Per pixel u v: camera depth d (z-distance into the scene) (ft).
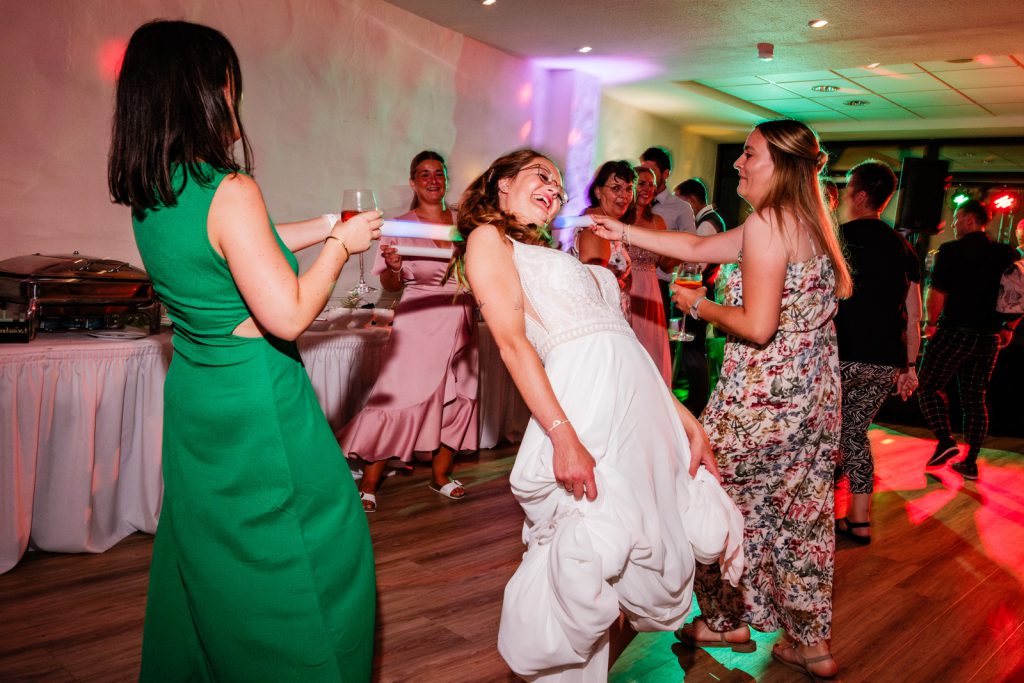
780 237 6.10
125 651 6.78
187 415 4.26
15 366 7.98
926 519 12.23
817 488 6.78
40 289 8.48
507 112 20.11
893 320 10.56
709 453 5.74
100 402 8.82
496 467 13.48
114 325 9.62
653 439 5.18
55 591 7.89
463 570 9.02
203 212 3.97
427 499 11.57
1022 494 14.02
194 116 3.96
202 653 4.51
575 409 5.05
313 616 4.26
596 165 25.25
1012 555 10.62
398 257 10.36
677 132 30.37
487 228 5.31
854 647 7.63
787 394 6.42
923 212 25.94
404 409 10.99
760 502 6.96
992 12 14.19
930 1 13.70
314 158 15.35
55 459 8.52
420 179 11.21
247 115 14.07
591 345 5.12
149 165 3.94
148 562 8.71
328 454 4.52
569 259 5.32
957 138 28.81
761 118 28.04
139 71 3.96
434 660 6.93
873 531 11.50
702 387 18.69
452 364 11.51
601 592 4.63
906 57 18.10
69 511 8.65
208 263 4.01
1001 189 30.83
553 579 4.68
